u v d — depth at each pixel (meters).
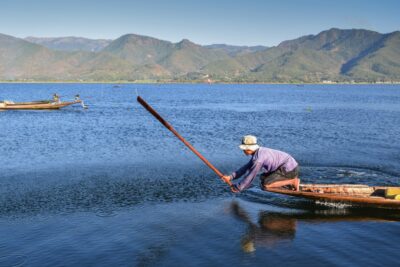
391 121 37.50
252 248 7.52
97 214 9.55
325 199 9.79
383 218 9.20
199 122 36.75
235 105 70.69
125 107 60.03
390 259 7.01
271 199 10.70
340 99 97.44
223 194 11.27
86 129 29.00
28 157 17.23
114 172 14.26
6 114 42.09
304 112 51.91
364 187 10.52
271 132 28.20
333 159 16.95
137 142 22.25
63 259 7.10
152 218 9.25
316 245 7.64
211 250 7.45
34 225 8.82
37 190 11.74
